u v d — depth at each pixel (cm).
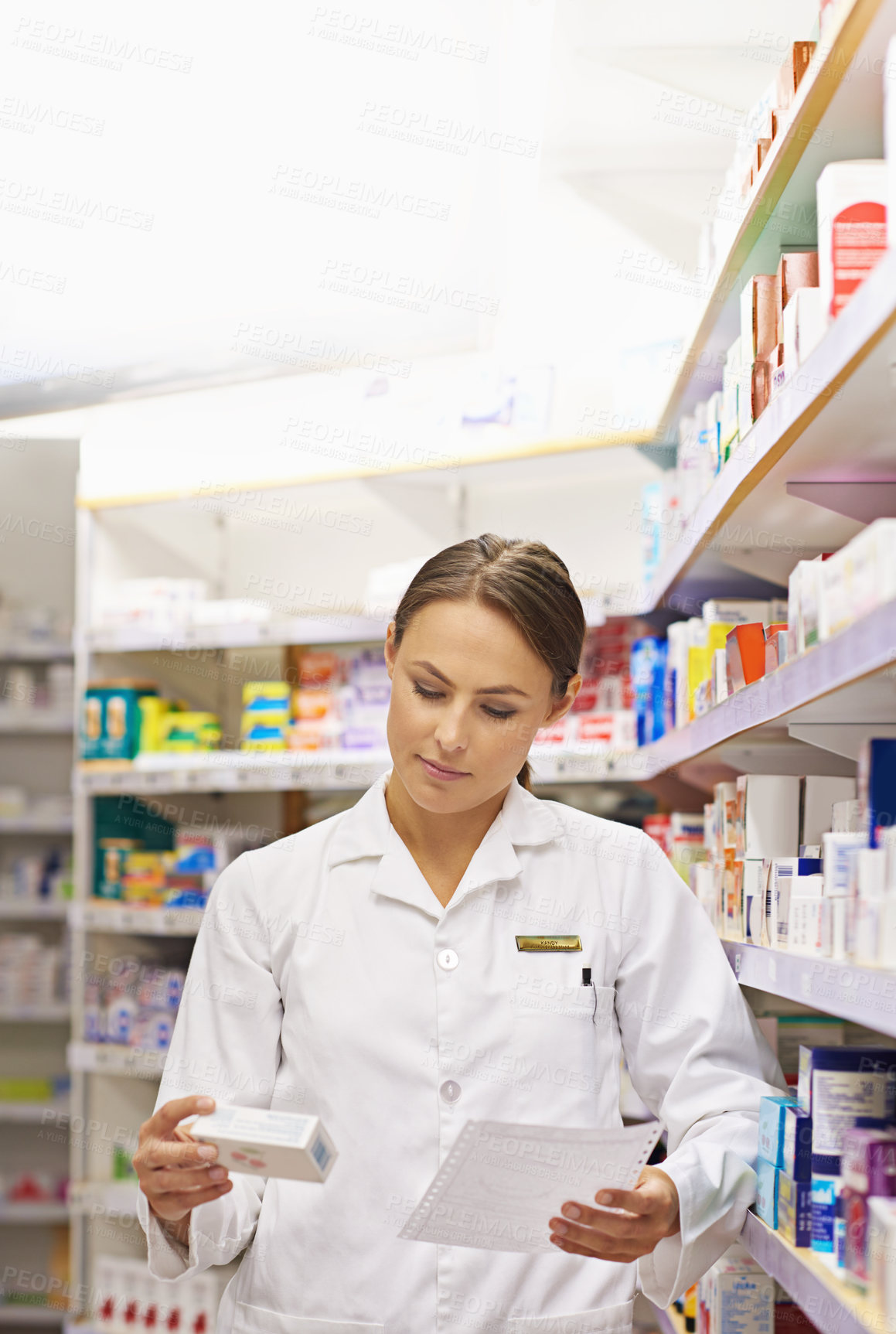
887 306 101
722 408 207
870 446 151
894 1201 111
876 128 150
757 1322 183
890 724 161
